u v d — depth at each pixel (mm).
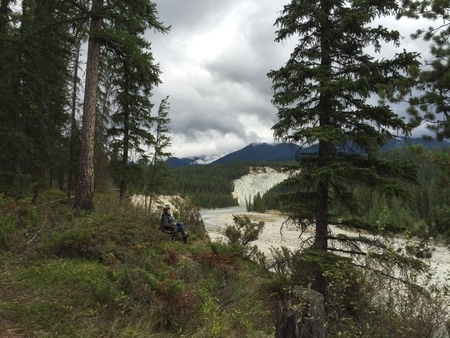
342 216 7941
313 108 7895
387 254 4461
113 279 4902
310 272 7559
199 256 7164
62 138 17344
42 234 6730
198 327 3717
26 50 12227
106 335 3418
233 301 4871
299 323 3068
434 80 6461
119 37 9344
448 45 6316
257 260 10836
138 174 16422
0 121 11805
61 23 10234
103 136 18609
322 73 7445
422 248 6035
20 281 4781
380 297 3914
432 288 3766
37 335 3316
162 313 3877
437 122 6410
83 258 6223
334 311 4191
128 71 11812
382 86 6703
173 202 16531
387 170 6961
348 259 6625
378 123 7574
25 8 12477
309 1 8109
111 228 7734
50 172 18469
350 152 7703
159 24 11086
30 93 12805
